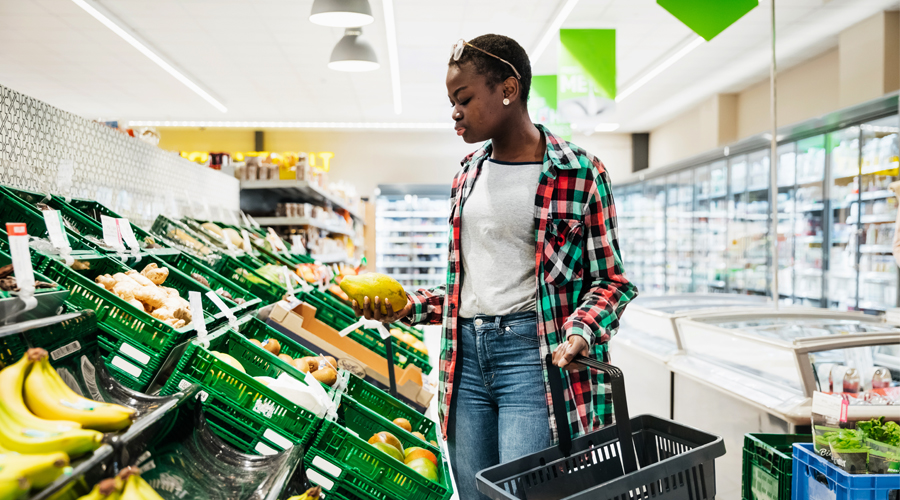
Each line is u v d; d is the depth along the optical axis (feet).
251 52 27.07
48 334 3.96
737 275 25.11
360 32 20.95
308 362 7.45
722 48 26.61
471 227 5.44
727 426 9.68
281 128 43.50
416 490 5.43
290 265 13.84
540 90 29.12
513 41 5.26
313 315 9.89
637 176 32.81
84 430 3.13
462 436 5.48
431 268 42.96
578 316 4.58
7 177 7.06
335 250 28.66
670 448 4.40
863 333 8.64
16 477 2.56
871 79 23.20
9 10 22.31
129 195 10.82
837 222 19.36
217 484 4.35
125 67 29.04
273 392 5.31
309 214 22.85
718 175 26.66
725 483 9.70
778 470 5.68
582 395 5.17
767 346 8.98
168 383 5.20
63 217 7.19
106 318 5.03
